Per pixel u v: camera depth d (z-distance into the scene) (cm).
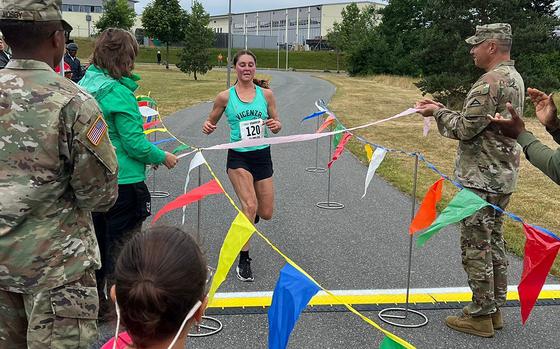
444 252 551
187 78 4134
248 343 357
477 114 341
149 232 148
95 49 352
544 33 2456
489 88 341
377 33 6022
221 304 412
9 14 201
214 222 624
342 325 387
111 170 220
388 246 566
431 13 2642
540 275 274
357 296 437
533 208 747
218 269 240
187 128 1424
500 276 381
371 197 787
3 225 202
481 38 359
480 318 375
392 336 196
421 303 427
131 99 356
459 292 450
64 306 213
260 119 459
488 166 353
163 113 1758
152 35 5291
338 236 596
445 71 2633
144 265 138
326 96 2845
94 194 218
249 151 455
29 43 205
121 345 183
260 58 8125
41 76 205
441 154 1195
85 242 223
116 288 140
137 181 368
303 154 1152
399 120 1856
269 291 438
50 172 204
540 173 1009
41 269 208
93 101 215
